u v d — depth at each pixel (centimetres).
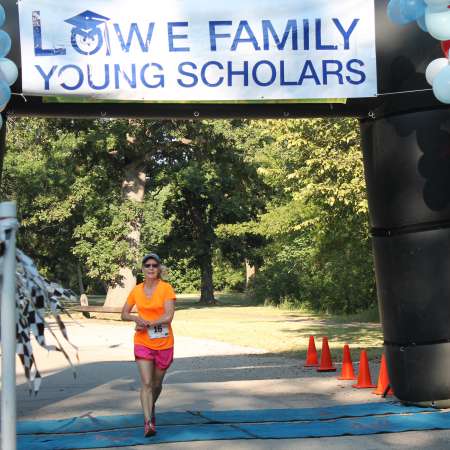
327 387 1469
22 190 4972
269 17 1206
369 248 3231
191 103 1245
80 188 4806
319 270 4791
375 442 989
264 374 1694
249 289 7169
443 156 1216
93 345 2475
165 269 1080
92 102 1234
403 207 1220
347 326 3475
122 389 1476
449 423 1095
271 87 1204
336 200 2611
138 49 1189
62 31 1178
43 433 1066
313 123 2494
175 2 1197
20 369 1752
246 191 5941
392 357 1244
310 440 1005
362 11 1219
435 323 1205
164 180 5491
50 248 5969
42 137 4866
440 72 1038
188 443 996
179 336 2906
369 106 1254
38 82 1168
